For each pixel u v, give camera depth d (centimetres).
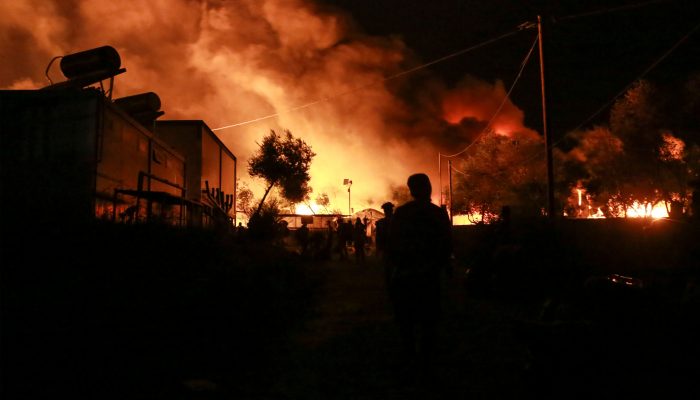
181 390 437
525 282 908
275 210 2127
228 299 679
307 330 724
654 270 561
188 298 617
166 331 530
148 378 439
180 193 1891
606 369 402
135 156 1346
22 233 620
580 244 912
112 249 693
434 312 495
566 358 414
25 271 575
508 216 1024
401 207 518
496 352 581
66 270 601
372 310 890
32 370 397
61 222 693
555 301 549
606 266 817
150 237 801
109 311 523
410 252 493
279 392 459
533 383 435
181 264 782
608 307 461
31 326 450
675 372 390
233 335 584
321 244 2211
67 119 1055
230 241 1232
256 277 853
